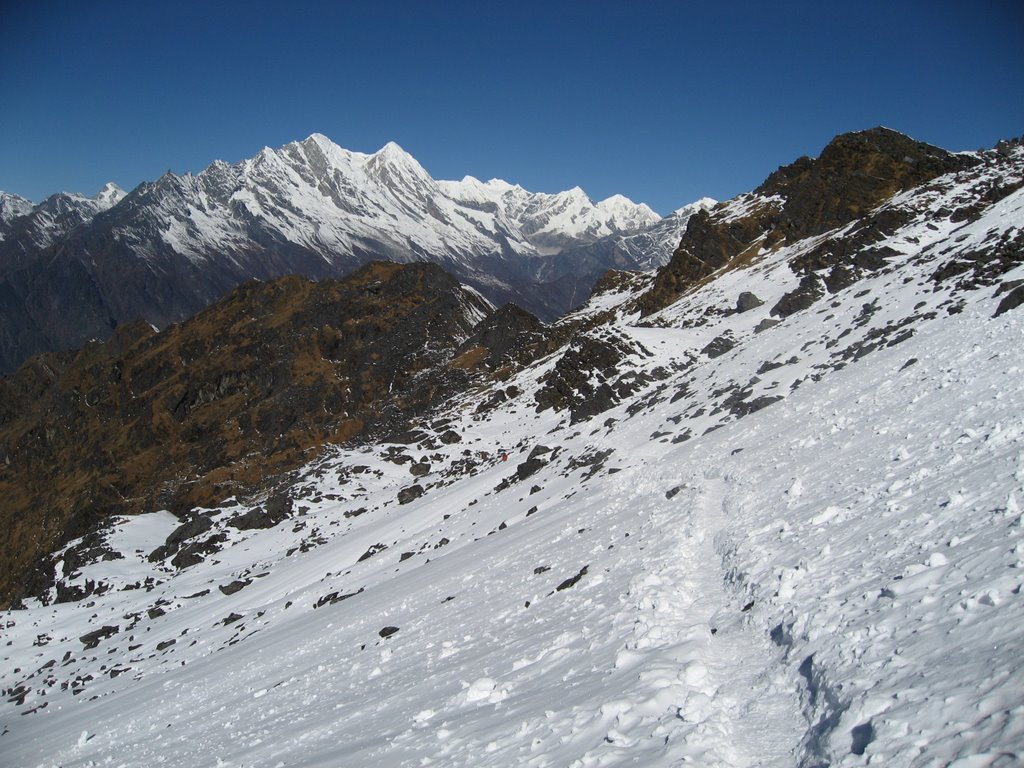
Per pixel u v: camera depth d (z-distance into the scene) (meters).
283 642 43.00
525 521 47.50
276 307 157.00
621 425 64.44
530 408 97.88
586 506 41.38
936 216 83.06
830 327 57.22
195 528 91.56
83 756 36.91
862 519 17.75
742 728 10.73
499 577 33.66
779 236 114.38
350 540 71.56
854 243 86.19
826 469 25.00
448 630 28.53
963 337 35.03
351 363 136.12
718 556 21.61
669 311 105.88
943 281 50.69
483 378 123.00
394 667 26.69
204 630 61.88
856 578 14.06
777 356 56.75
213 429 130.00
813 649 12.02
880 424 27.56
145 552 93.31
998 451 17.78
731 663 13.40
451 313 144.88
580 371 90.94
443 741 14.91
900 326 46.66
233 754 23.52
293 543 81.69
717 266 119.94
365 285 157.38
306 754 19.42
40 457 143.00
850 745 8.80
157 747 31.59
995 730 7.34
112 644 68.44
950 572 11.97
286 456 115.44
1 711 60.38
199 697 39.38
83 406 147.00
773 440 34.56
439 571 42.53
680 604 17.89
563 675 16.25
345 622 40.19
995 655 8.77
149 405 137.38
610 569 25.00
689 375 70.00
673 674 12.88
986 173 91.38
